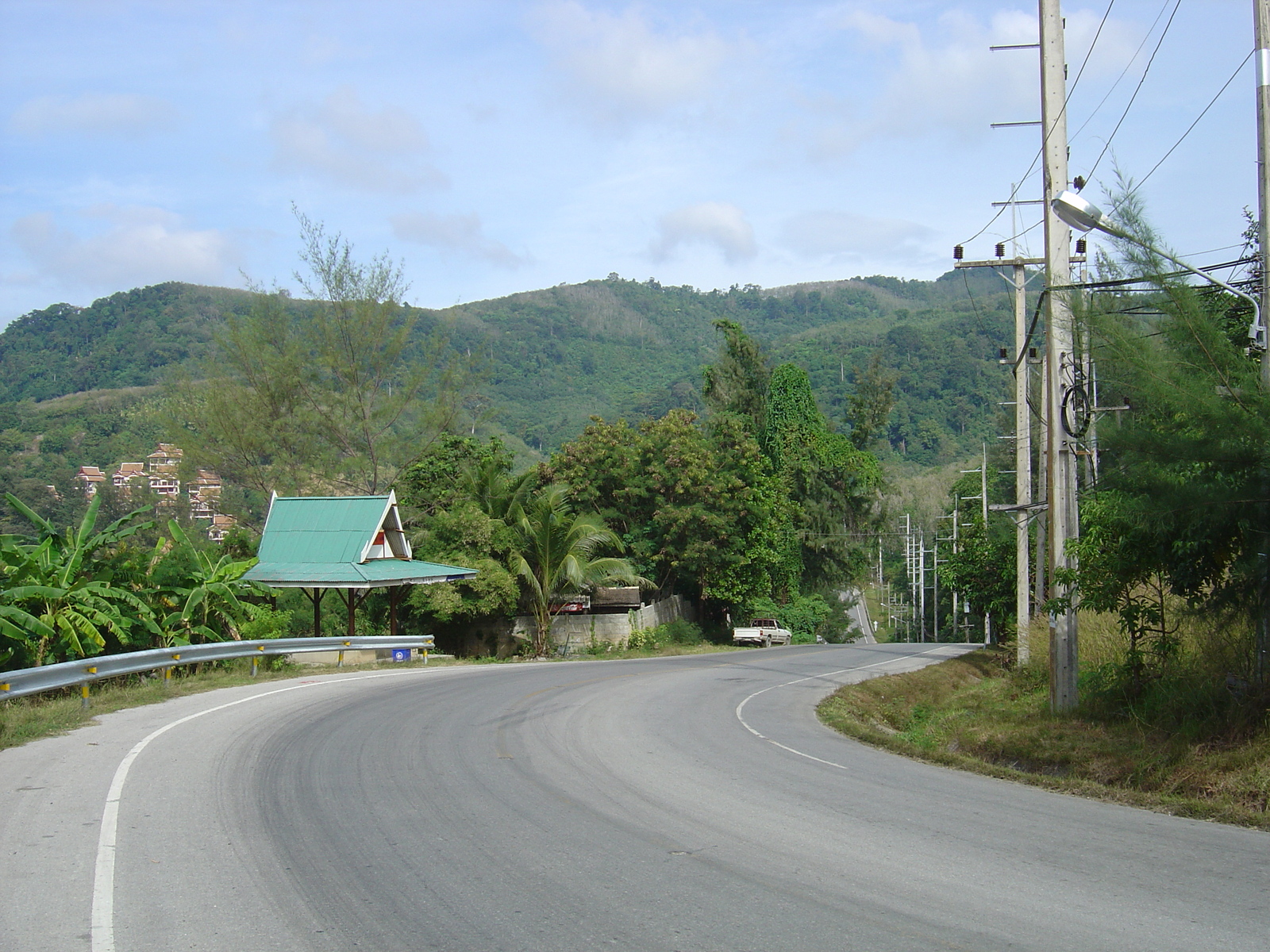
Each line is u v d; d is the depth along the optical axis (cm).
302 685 1762
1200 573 1192
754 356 5303
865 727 1486
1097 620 1856
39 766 974
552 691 1769
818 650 3734
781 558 4875
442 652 3425
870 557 6256
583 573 3288
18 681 1244
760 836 752
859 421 5891
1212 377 1087
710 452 4312
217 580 2044
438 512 3509
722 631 4656
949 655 3300
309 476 3662
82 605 1664
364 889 617
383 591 3400
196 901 590
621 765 1044
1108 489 1257
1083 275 1454
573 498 4156
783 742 1289
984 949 520
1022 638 2334
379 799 860
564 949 519
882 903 594
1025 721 1486
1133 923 560
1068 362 1510
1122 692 1397
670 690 1892
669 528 4156
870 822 809
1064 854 717
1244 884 645
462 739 1184
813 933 542
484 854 693
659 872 654
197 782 910
